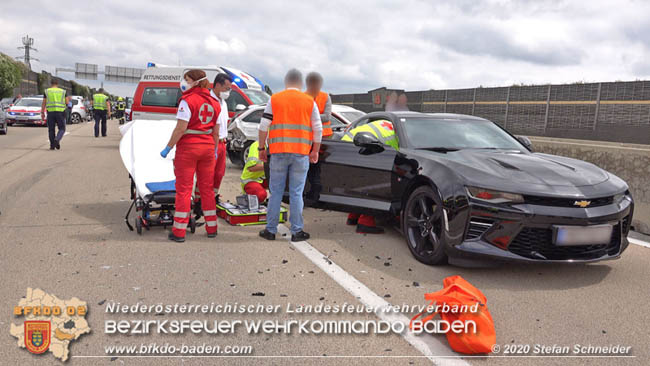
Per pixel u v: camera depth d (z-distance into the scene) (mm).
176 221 4973
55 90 13453
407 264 4480
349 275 4137
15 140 16594
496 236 3998
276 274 4113
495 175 4129
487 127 5676
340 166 5418
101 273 4008
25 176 8867
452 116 5824
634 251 5090
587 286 4023
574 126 20484
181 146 4879
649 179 6039
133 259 4387
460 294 2977
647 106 17875
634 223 6066
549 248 4008
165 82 12977
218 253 4648
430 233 4445
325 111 7336
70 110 27672
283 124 4934
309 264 4398
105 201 6867
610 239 4086
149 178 5441
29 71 55125
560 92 20969
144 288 3725
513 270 4383
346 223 6051
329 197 5520
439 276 4180
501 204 3949
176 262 4340
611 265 4598
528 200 3936
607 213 4004
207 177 5094
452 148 5051
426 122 5520
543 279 4164
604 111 19328
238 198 6109
